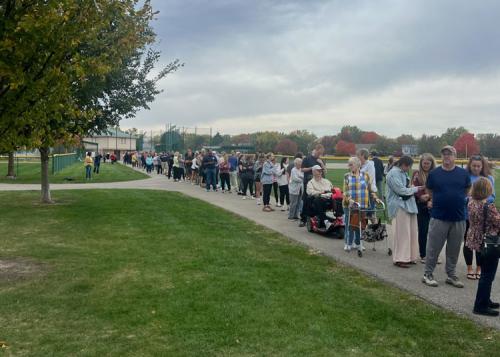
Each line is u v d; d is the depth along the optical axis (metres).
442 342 5.44
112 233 11.81
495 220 6.54
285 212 16.34
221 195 22.28
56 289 7.22
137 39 14.84
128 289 7.22
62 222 13.47
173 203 18.36
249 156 20.98
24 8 7.46
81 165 61.03
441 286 7.68
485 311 6.31
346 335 5.60
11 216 14.54
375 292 7.31
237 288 7.28
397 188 8.79
